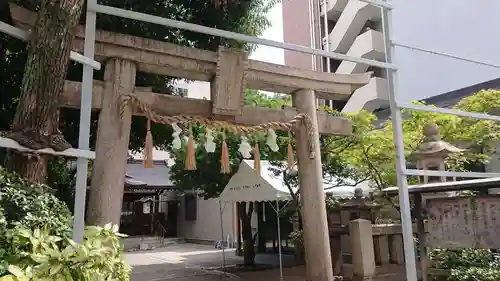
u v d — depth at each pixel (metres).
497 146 9.28
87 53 3.08
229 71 4.93
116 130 4.33
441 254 6.30
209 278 8.45
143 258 12.48
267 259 11.40
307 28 16.53
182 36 6.34
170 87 7.33
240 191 7.48
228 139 8.10
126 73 4.50
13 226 2.44
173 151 8.16
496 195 4.95
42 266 2.19
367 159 8.84
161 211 20.33
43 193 2.86
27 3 4.27
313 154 5.43
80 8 2.97
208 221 17.89
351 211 8.56
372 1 4.24
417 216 5.89
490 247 4.93
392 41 4.29
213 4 5.86
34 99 2.74
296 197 8.09
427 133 7.57
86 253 2.37
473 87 11.06
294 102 5.65
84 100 2.97
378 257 7.88
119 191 4.24
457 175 4.29
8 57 5.23
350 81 5.85
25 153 2.80
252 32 6.66
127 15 3.25
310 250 5.29
